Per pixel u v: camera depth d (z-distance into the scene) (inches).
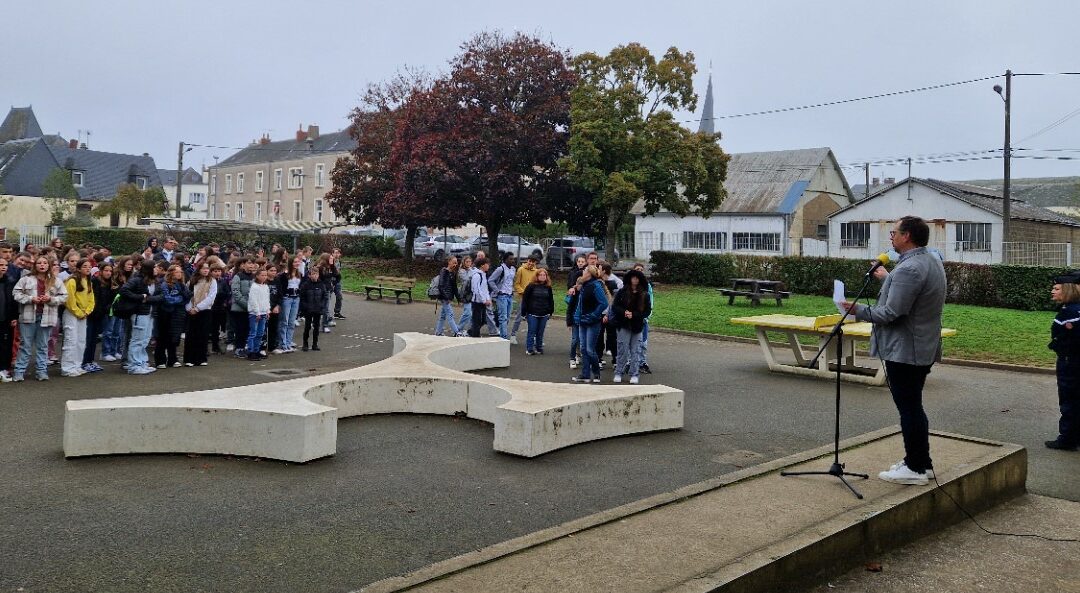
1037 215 1512.1
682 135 1163.3
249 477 257.1
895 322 223.9
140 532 203.5
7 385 411.8
